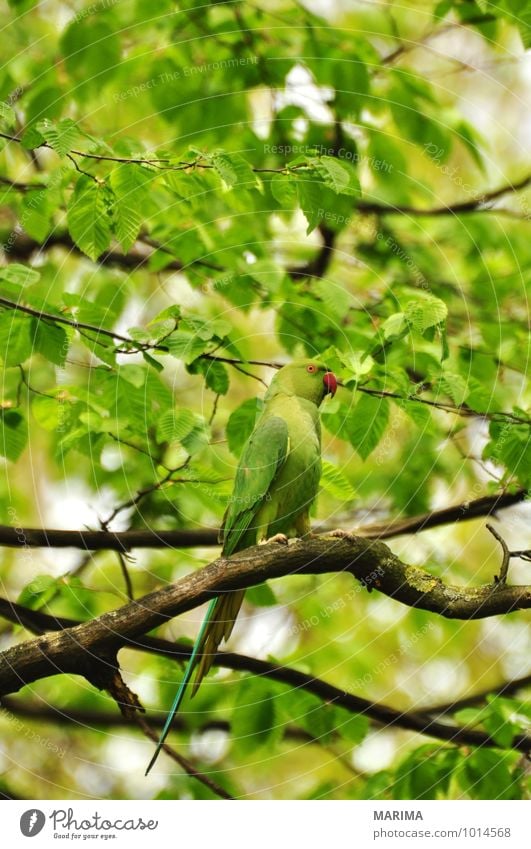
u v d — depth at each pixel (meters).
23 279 7.67
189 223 11.70
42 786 12.12
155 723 11.11
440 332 8.20
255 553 7.32
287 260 13.41
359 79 11.24
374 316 11.49
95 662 6.94
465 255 13.63
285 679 9.75
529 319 12.42
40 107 10.88
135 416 8.82
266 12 11.38
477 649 13.59
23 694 11.38
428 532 12.36
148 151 8.52
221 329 7.95
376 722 12.13
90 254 8.03
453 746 9.23
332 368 8.64
